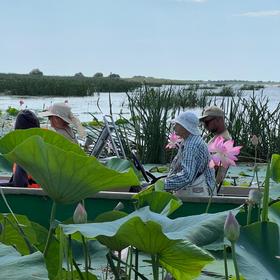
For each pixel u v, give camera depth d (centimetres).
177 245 186
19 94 4200
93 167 200
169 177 518
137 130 1164
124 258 321
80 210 212
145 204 294
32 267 212
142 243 188
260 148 1199
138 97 1259
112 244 217
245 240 220
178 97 1484
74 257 246
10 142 265
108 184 209
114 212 246
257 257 215
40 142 199
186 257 188
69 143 270
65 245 206
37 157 202
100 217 246
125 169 299
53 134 267
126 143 1120
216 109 645
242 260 209
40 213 509
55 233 247
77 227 195
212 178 527
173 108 1228
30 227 264
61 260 197
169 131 1155
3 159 315
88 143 792
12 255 228
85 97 4200
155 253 192
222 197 496
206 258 182
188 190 521
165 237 182
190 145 518
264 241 220
